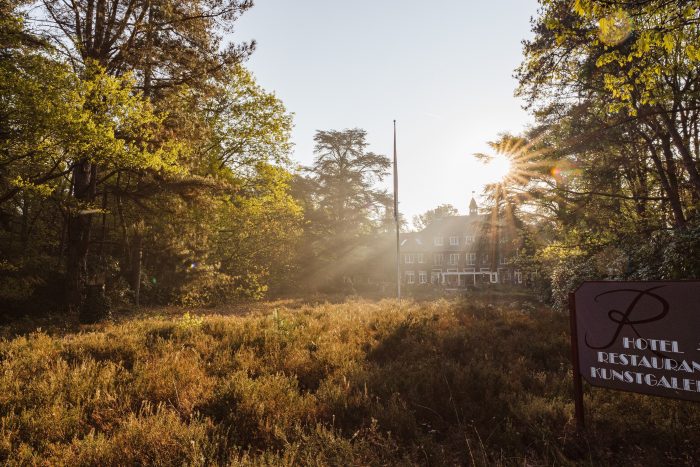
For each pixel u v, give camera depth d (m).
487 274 64.94
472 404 5.39
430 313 14.45
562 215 17.12
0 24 12.93
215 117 22.22
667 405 5.15
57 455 4.03
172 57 17.62
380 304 22.39
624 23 8.20
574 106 15.81
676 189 13.97
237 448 4.20
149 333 9.64
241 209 24.27
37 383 5.73
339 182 46.25
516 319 12.55
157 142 16.14
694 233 10.02
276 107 23.09
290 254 35.41
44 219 24.28
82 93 13.12
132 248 22.69
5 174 14.60
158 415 4.74
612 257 14.49
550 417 4.90
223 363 7.21
